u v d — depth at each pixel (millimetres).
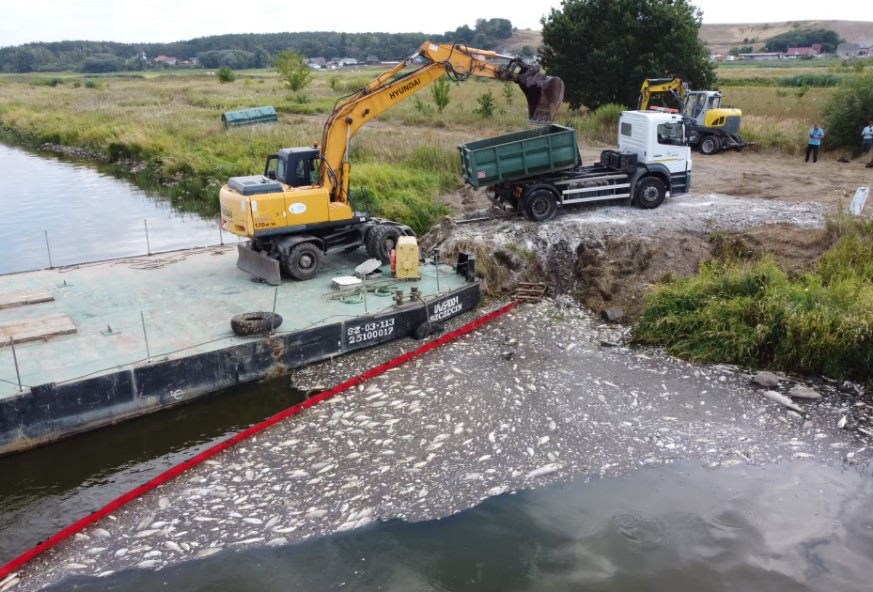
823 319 11633
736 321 12266
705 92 27453
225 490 8719
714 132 27172
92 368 10000
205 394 10820
